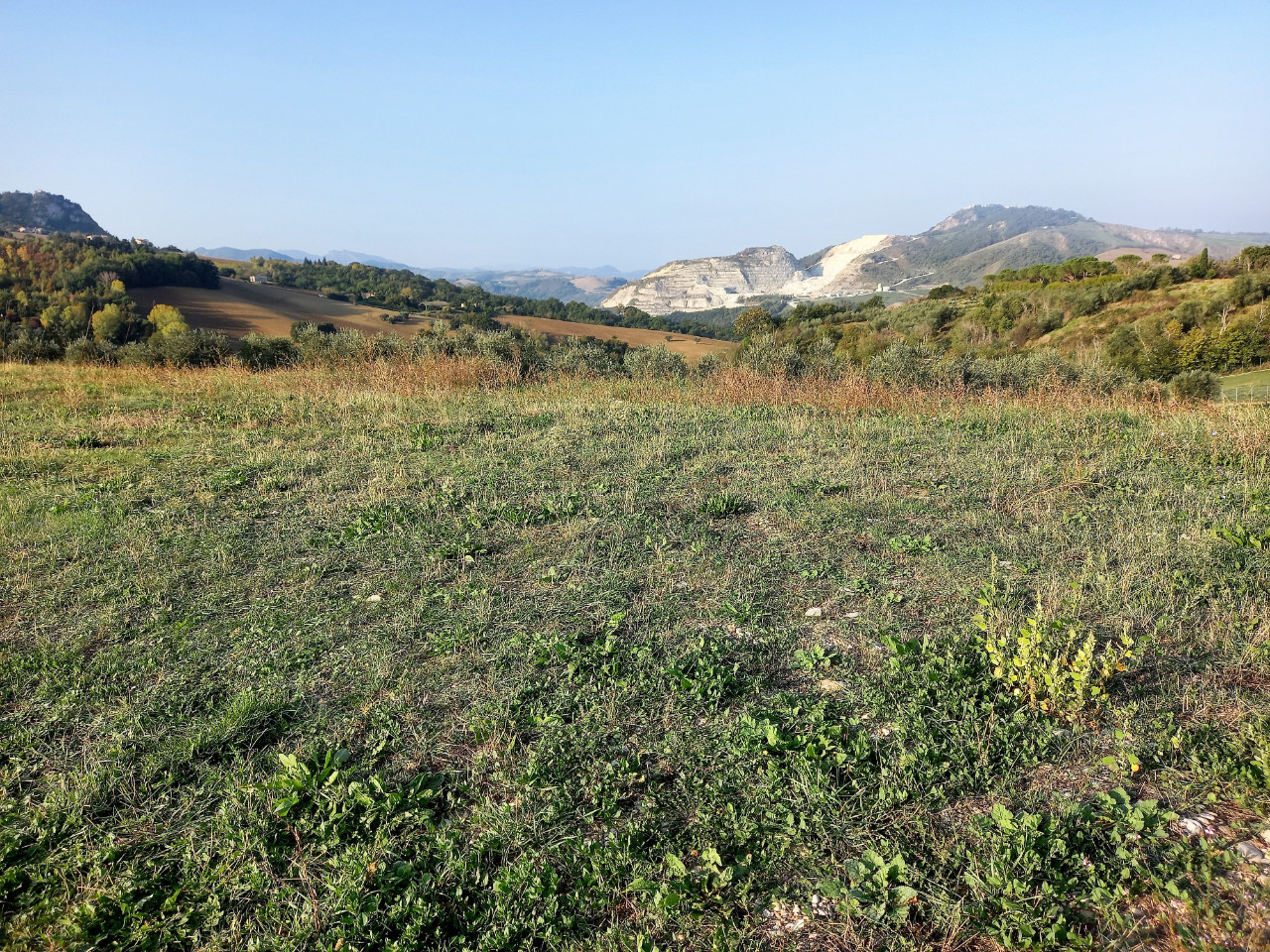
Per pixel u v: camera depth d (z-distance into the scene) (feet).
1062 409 37.96
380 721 11.66
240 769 10.53
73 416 36.78
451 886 8.70
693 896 8.45
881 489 24.04
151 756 10.71
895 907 8.29
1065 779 10.22
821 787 9.95
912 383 48.37
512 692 12.36
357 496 23.40
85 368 58.59
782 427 34.17
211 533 19.85
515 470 26.63
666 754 10.91
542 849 9.18
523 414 38.37
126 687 12.57
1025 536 19.12
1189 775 10.10
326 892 8.55
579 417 36.58
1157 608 14.84
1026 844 8.84
